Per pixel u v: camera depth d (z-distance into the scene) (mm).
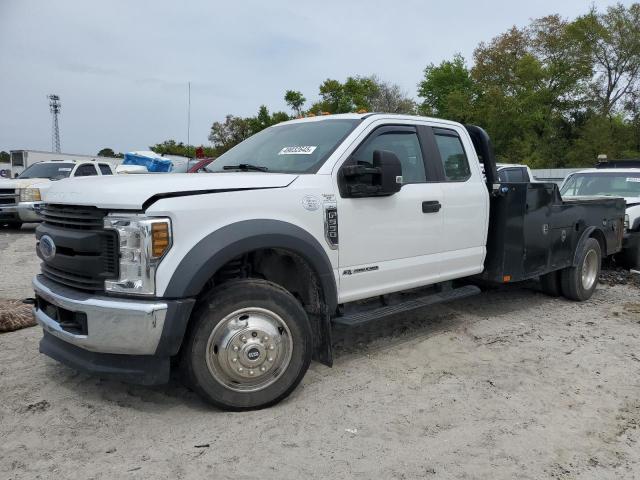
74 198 3557
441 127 5281
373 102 48500
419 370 4441
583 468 3041
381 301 4789
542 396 3969
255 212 3668
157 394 3883
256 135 5297
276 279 4117
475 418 3600
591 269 7098
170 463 2990
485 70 44469
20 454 3062
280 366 3715
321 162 4238
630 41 43500
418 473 2943
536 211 5941
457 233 5191
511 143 42625
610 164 12875
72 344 3654
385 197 4484
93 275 3438
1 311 5391
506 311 6410
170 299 3312
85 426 3398
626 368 4566
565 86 44531
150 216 3312
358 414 3625
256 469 2949
